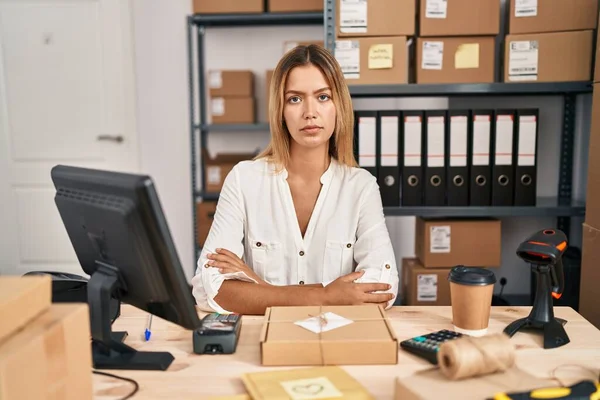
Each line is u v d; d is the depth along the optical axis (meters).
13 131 3.28
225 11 2.77
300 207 1.46
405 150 1.97
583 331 1.00
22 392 0.58
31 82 3.25
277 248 1.43
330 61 1.35
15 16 3.19
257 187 1.44
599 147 1.53
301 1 2.73
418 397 0.68
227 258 1.28
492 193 1.98
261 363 0.87
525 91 1.92
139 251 0.80
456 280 0.97
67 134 3.29
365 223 1.41
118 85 3.24
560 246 0.97
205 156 2.93
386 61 1.92
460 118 1.94
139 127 3.27
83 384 0.70
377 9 1.90
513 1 1.89
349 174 1.46
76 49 3.22
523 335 0.98
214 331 0.92
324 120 1.35
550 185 2.27
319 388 0.75
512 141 1.95
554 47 1.89
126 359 0.88
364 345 0.85
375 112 1.96
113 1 3.17
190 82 2.94
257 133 3.23
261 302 1.15
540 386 0.70
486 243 2.01
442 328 1.03
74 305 0.71
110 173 0.83
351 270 1.44
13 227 3.36
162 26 3.18
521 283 2.33
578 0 1.86
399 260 2.75
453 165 1.97
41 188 3.33
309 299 1.14
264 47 3.15
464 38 1.92
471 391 0.69
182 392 0.78
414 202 2.01
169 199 3.33
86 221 0.88
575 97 2.19
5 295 0.63
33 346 0.60
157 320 1.09
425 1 1.89
